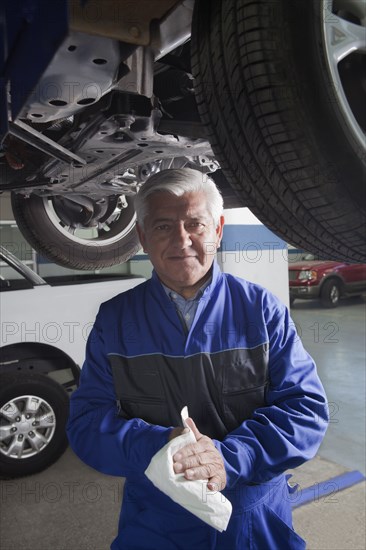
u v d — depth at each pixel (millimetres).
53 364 3061
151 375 1144
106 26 936
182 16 1036
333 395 4148
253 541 1094
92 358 1222
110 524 2383
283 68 897
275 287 4547
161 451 900
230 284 1205
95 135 1580
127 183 2465
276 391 1116
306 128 909
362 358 5266
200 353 1116
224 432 1123
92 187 2408
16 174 2473
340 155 919
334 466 2914
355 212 962
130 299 1230
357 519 2352
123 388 1162
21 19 1044
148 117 1503
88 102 1147
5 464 2760
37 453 2850
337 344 5930
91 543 2229
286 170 956
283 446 1011
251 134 967
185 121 1607
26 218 3180
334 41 949
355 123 935
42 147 1706
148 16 987
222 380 1122
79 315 3092
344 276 8555
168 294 1172
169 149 1748
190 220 1131
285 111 905
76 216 3295
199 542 1083
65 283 3156
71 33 912
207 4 1021
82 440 1129
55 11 901
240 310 1166
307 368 1156
